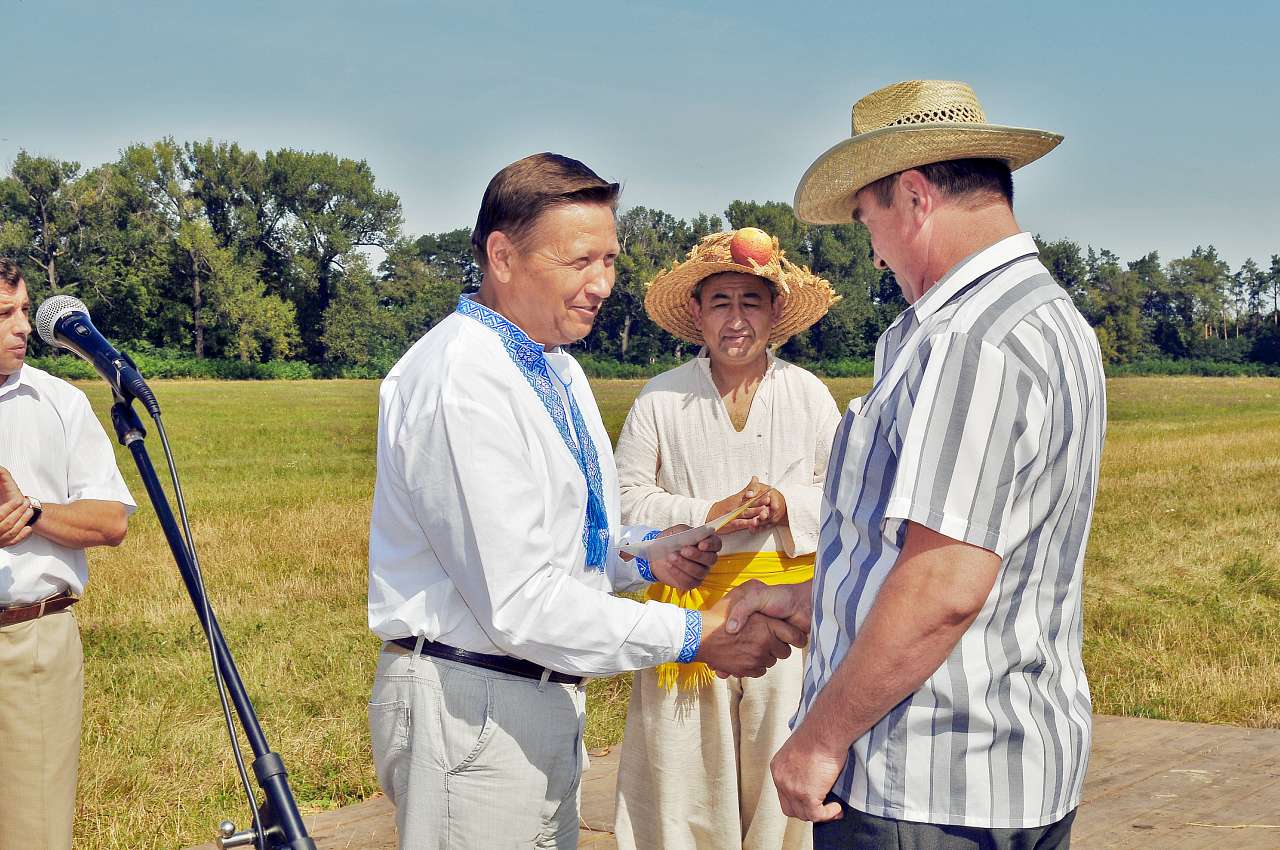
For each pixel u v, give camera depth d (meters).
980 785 1.76
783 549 2.99
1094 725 4.58
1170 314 112.12
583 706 2.20
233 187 85.25
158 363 77.00
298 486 16.44
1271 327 108.94
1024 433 1.69
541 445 2.04
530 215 2.03
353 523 12.22
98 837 4.00
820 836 1.92
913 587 1.72
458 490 1.92
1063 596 1.83
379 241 91.75
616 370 81.19
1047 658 1.81
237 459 21.25
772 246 3.03
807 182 2.04
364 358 87.19
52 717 2.97
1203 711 5.54
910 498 1.70
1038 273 1.82
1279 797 3.73
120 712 5.50
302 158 86.31
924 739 1.77
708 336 3.12
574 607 1.97
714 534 2.58
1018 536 1.73
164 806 4.26
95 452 3.18
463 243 114.06
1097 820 3.58
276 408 40.84
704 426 3.16
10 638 2.90
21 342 3.02
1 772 2.92
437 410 1.94
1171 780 3.91
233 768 4.70
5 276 3.00
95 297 80.06
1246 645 6.84
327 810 4.30
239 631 7.39
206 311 82.25
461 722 2.00
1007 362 1.70
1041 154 1.91
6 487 2.80
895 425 1.79
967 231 1.87
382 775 2.13
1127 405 41.06
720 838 3.00
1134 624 7.46
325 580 9.25
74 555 3.04
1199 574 9.29
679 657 2.10
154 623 7.65
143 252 80.94
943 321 1.79
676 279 3.15
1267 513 12.65
